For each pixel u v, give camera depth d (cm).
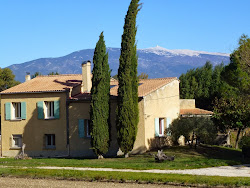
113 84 3775
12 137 3656
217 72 5938
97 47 3044
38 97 3566
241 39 3491
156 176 1883
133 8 2927
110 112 3275
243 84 3716
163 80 3628
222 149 3350
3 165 2616
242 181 1705
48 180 1991
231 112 3209
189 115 3562
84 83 3662
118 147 3244
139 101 3203
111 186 1775
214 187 1683
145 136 3189
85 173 2031
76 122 3428
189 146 3347
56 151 3491
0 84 6619
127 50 2923
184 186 1736
